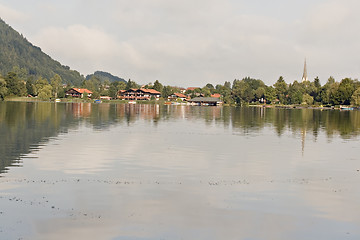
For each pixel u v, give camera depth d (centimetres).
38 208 1575
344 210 1616
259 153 3231
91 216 1491
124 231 1348
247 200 1741
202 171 2411
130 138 4191
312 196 1823
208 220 1470
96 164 2594
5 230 1337
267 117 9575
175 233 1338
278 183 2091
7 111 8850
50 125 5525
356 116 10675
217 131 5294
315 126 6525
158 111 12375
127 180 2112
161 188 1936
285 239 1309
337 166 2650
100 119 7281
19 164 2533
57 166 2492
